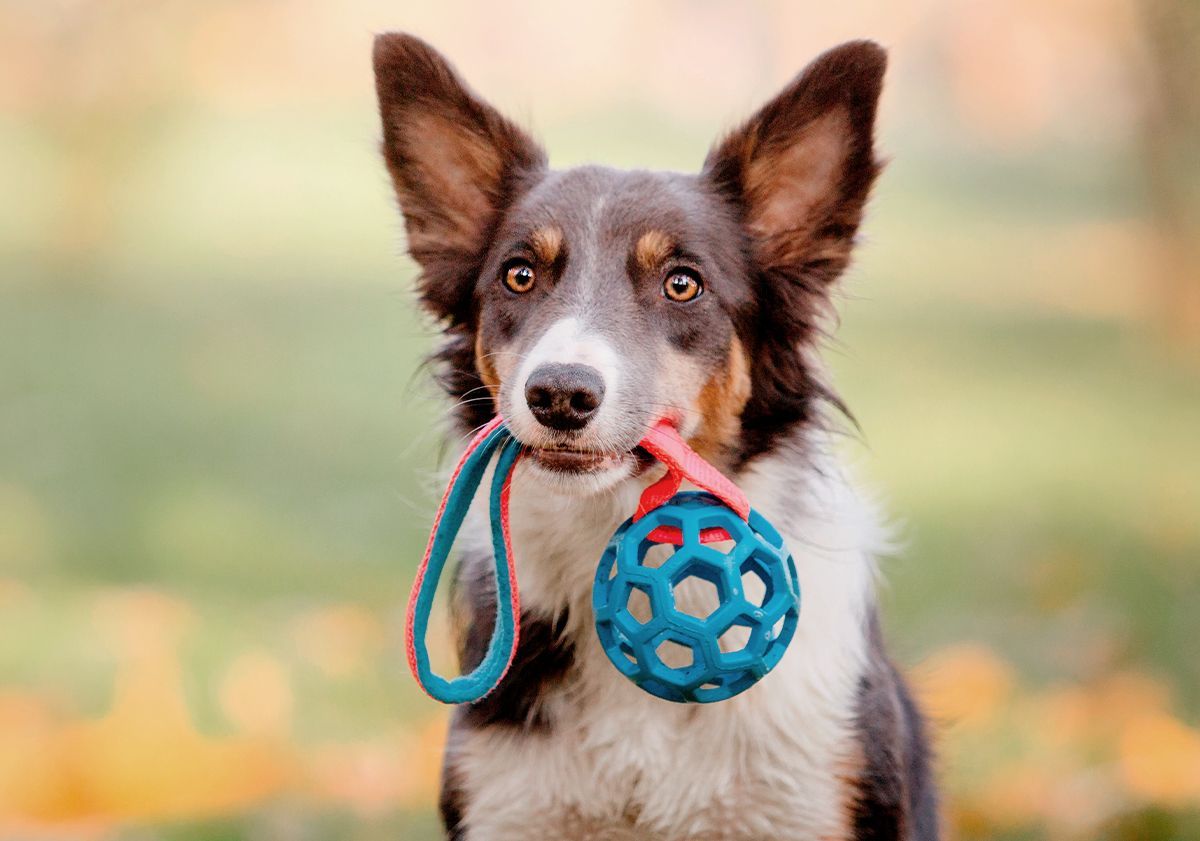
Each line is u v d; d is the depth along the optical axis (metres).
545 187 6.19
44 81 27.69
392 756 8.23
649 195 6.06
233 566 11.86
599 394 5.32
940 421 18.17
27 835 7.51
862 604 6.19
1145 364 22.33
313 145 45.75
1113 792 7.67
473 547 6.34
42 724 8.53
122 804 7.98
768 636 5.13
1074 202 45.88
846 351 8.62
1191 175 22.66
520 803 5.89
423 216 6.52
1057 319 27.25
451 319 6.50
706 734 5.77
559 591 5.93
